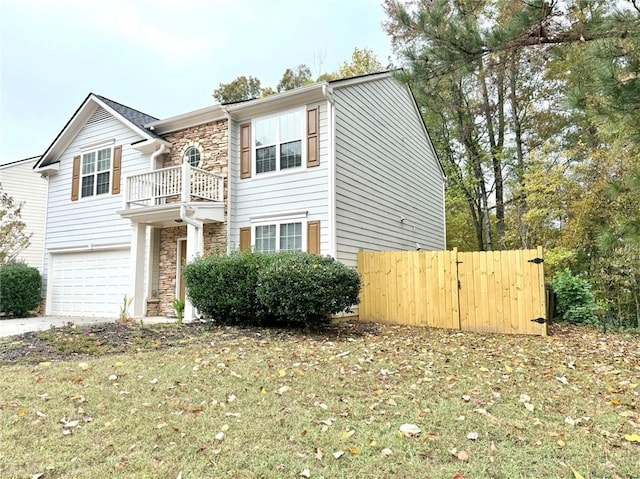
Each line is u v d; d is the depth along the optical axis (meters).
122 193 12.73
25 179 19.70
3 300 12.91
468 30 6.04
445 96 17.36
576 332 8.84
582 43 5.50
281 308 7.88
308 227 10.00
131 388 4.23
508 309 8.66
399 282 9.94
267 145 10.88
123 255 12.66
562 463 2.74
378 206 11.97
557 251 13.12
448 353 6.29
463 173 19.31
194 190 10.77
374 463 2.74
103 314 12.87
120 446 2.97
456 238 21.02
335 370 5.00
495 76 15.98
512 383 4.59
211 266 8.82
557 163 14.20
